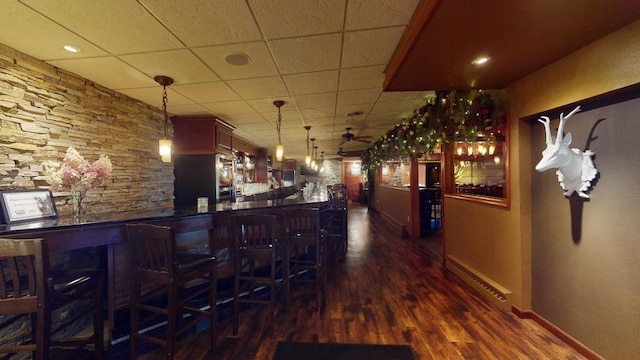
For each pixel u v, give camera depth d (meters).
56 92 2.52
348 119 4.93
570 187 2.02
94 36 2.00
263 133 6.25
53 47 2.15
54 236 1.77
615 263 1.75
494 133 2.92
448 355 1.99
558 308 2.19
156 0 1.61
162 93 3.30
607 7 1.39
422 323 2.43
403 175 8.39
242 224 2.46
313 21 1.86
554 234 2.23
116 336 2.14
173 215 2.36
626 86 1.57
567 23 1.54
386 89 2.74
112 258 2.06
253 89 3.21
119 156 3.26
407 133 4.59
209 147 4.50
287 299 2.69
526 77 2.38
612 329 1.76
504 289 2.68
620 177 1.72
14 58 2.17
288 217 2.81
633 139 1.65
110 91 3.14
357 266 3.99
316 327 2.39
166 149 3.05
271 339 2.23
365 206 11.99
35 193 2.19
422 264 4.07
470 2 1.37
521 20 1.53
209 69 2.63
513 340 2.16
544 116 2.21
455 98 3.04
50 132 2.46
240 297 2.79
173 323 1.82
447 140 3.37
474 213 3.24
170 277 1.81
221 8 1.70
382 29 1.97
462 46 1.83
